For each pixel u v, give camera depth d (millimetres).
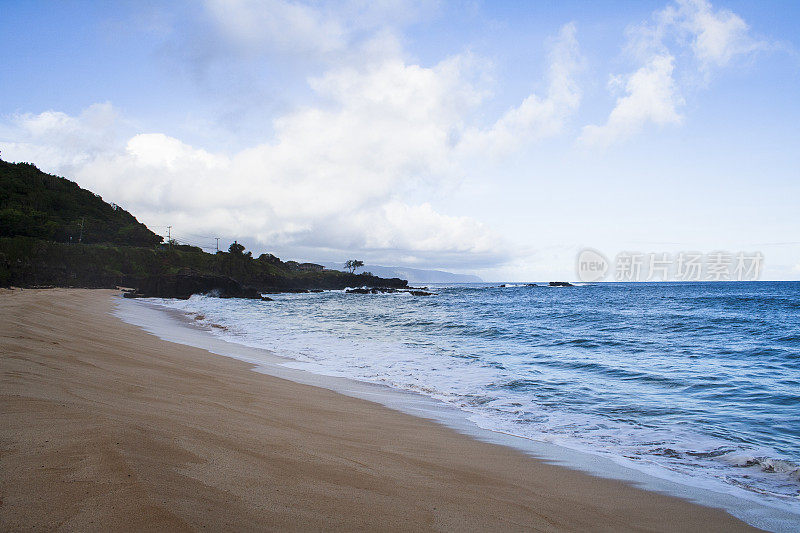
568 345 17734
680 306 43281
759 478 5082
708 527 3795
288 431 5336
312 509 3148
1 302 16797
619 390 9852
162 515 2537
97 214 112125
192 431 4453
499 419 7504
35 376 5777
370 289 110938
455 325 25922
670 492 4582
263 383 8992
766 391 9789
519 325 26031
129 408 5004
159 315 28891
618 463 5457
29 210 91938
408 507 3498
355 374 11219
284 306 48250
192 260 91562
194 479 3232
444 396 9125
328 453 4645
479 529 3264
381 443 5488
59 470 2961
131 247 88438
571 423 7340
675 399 9070
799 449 6133
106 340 11906
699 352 15922
